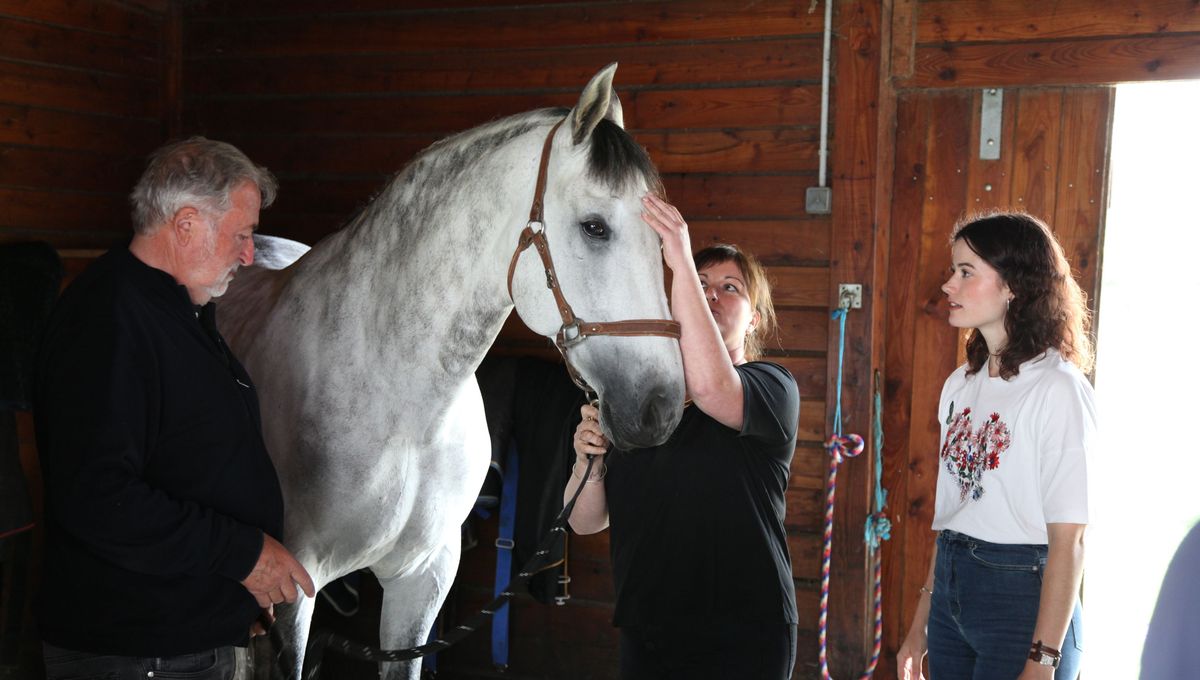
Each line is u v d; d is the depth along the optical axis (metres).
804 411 2.95
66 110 3.20
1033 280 1.80
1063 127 2.74
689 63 3.01
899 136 2.87
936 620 1.90
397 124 3.28
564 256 1.50
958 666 1.85
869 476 2.88
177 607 1.35
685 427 1.64
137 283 1.33
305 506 1.81
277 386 1.85
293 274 1.98
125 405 1.27
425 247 1.71
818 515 2.95
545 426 2.88
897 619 2.93
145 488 1.27
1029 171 2.78
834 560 2.92
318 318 1.85
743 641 1.60
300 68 3.37
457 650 3.22
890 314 2.91
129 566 1.28
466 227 1.66
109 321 1.29
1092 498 1.64
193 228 1.37
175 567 1.30
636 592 1.63
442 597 2.09
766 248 2.97
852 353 2.88
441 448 1.88
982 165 2.81
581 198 1.49
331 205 3.36
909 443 2.90
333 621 3.29
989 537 1.77
